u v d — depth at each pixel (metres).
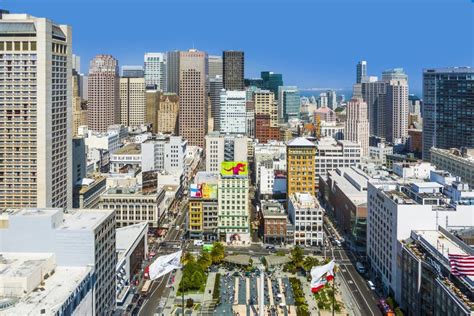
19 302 196.75
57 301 197.88
